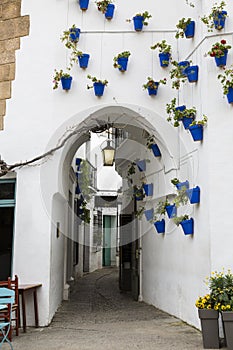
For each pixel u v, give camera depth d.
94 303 10.14
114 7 8.12
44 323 7.45
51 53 8.12
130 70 7.97
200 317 5.78
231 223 6.41
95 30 8.10
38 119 7.97
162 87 7.91
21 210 7.74
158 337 6.47
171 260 8.30
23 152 7.92
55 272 8.38
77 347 5.93
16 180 7.91
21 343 6.16
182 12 7.92
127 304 10.00
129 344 6.06
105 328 7.24
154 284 9.50
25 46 8.22
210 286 5.96
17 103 8.08
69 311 8.98
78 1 8.20
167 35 8.00
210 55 6.64
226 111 6.65
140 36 8.05
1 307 5.71
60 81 8.00
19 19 8.33
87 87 7.93
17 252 7.65
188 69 7.23
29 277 7.57
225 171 6.53
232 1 6.88
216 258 6.39
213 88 6.73
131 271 12.00
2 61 8.28
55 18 8.21
